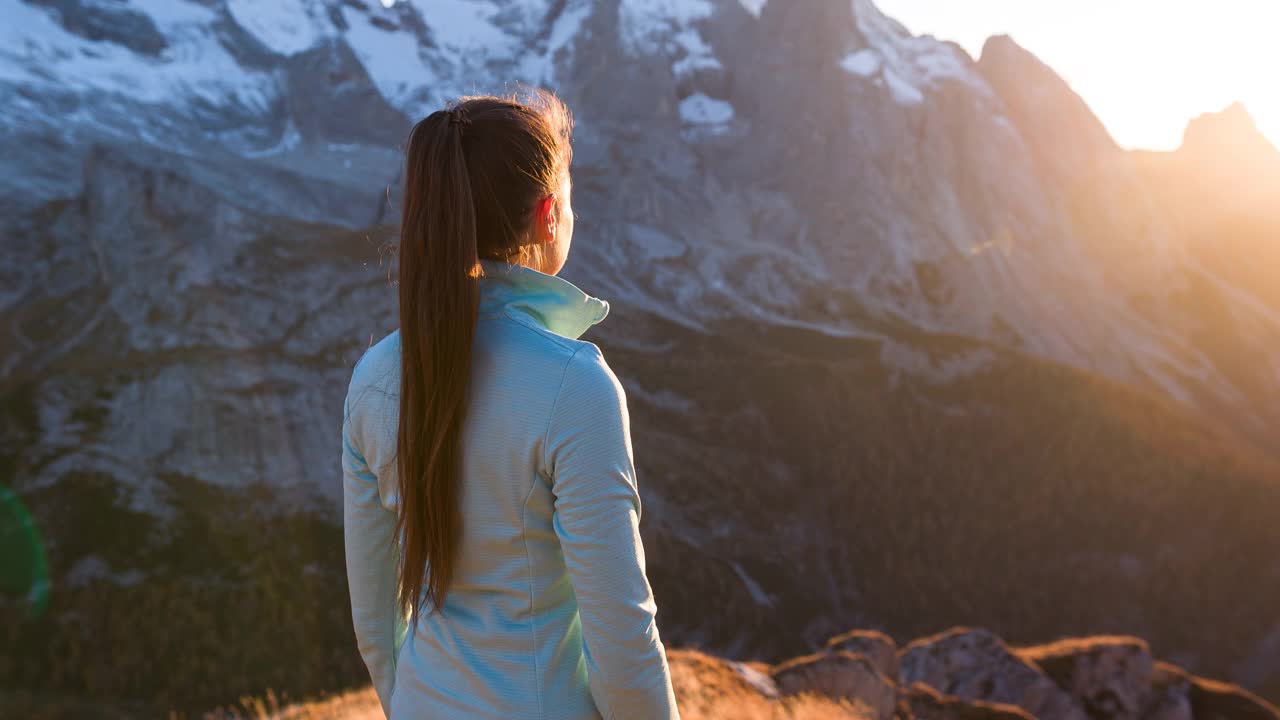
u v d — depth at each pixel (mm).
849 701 10016
